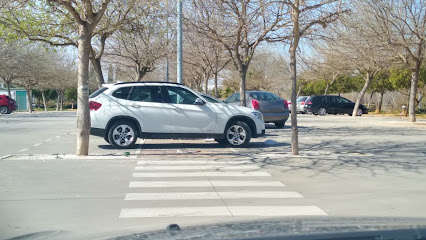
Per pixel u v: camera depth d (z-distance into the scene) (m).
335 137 16.70
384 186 8.06
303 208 6.51
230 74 40.62
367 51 21.17
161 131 12.52
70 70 47.19
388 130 19.94
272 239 2.07
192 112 12.66
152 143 14.25
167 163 10.32
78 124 11.06
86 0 10.50
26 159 10.61
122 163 10.26
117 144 12.42
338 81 43.59
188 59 26.70
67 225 5.61
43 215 6.07
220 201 6.92
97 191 7.50
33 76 38.22
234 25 15.84
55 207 6.49
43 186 7.81
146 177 8.70
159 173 9.11
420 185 8.15
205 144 14.09
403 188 7.89
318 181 8.47
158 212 6.27
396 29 20.78
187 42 23.33
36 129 19.91
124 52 23.16
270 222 2.74
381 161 10.80
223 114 12.91
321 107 34.41
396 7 20.56
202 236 2.31
